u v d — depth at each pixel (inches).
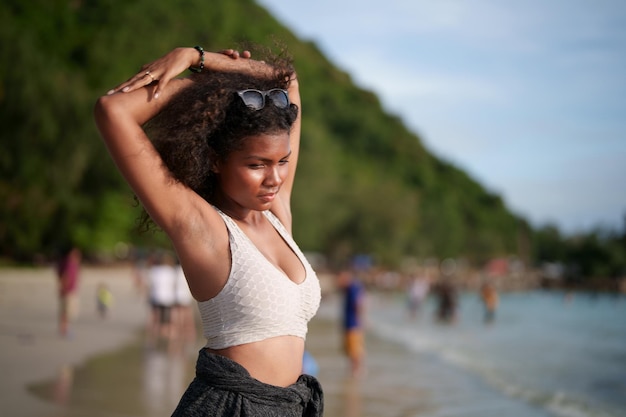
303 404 88.2
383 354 729.0
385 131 6269.7
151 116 86.0
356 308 546.0
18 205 1642.5
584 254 5457.7
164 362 532.4
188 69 92.6
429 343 911.7
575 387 564.1
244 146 85.7
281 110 87.4
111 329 769.6
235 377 82.5
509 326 1437.0
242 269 84.0
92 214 1886.1
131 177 83.0
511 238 6717.5
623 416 433.4
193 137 84.5
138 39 2625.5
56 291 1203.2
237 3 5748.0
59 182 1637.6
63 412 335.6
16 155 1592.0
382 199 3481.8
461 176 7032.5
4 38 1630.2
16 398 364.2
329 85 6402.6
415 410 412.2
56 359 513.3
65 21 2866.6
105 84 2295.8
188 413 82.8
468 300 3395.7
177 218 83.4
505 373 626.8
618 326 1491.1
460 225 5467.5
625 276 5290.4
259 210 88.7
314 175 2810.0
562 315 2135.8
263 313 84.1
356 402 429.7
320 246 3228.3
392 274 3585.1
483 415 410.6
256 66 95.6
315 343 805.2
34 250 1770.4
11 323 746.8
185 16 4195.4
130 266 2172.7
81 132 1644.9
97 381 430.0
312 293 90.4
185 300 659.4
